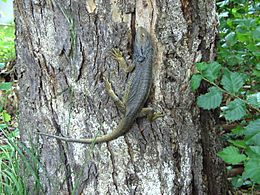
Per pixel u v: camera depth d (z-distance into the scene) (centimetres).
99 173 120
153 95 116
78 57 115
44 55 118
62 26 114
